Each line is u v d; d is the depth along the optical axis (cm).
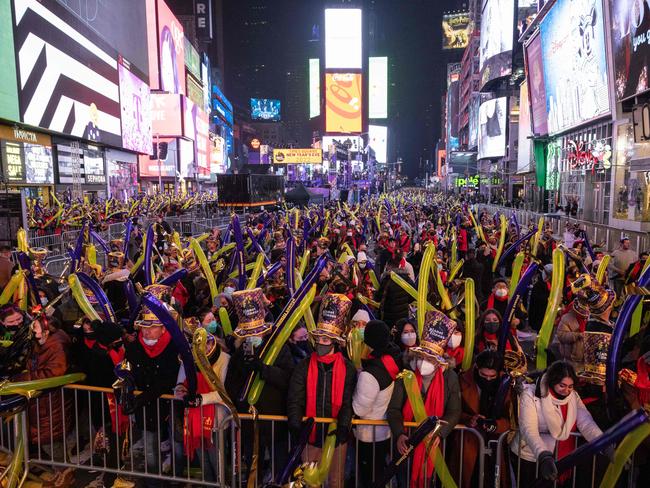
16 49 3394
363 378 407
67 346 505
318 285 763
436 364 390
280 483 395
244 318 427
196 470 498
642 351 503
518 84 8288
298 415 408
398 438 387
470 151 10725
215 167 12744
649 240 1811
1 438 526
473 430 409
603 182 3466
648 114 2472
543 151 4947
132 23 6325
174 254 902
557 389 367
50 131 3944
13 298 611
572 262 927
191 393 424
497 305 674
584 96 3578
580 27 3581
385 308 804
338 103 12900
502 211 4166
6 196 1434
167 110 8244
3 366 475
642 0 2625
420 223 2172
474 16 12031
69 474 504
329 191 6084
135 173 6588
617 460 325
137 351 458
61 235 1781
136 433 590
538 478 358
